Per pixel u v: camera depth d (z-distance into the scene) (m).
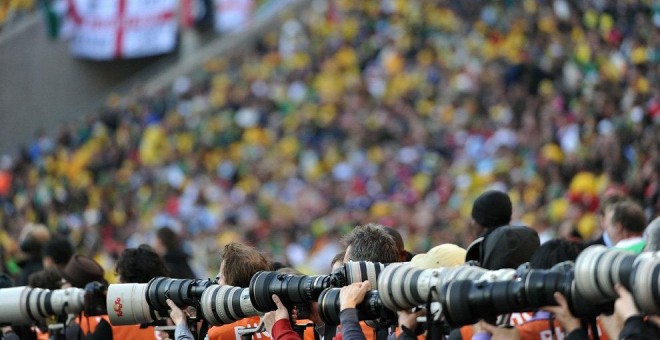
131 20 110.69
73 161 98.00
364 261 20.56
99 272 28.25
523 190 61.22
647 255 16.30
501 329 18.23
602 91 69.69
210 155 97.75
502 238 21.16
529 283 17.34
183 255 35.81
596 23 84.44
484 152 79.19
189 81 110.94
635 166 53.22
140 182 93.19
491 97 87.31
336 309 19.70
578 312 17.23
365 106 97.44
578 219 49.22
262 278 20.53
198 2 112.88
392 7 109.56
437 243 55.19
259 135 97.81
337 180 85.81
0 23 111.94
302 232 74.81
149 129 100.81
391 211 71.94
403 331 19.03
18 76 111.25
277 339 20.17
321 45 110.06
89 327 25.11
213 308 21.22
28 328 26.84
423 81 97.75
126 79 111.44
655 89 63.28
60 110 110.69
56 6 110.38
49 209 80.38
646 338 16.31
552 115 72.50
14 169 97.25
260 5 117.25
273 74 107.88
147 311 22.28
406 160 84.19
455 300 17.62
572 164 60.34
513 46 94.06
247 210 85.25
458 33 101.44
